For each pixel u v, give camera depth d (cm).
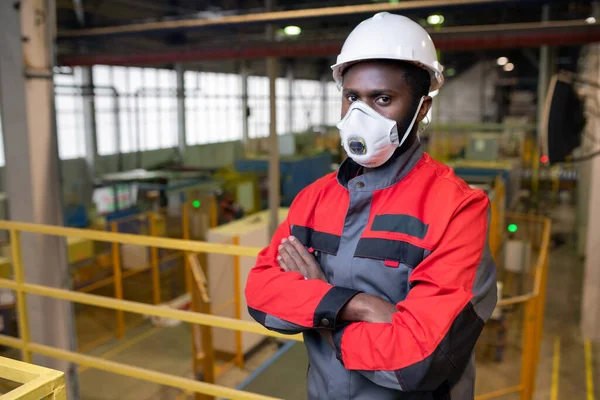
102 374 634
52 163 462
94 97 1716
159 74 2061
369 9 425
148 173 1365
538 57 2794
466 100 3009
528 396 462
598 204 670
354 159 106
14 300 679
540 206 1517
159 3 1630
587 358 642
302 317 105
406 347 95
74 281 848
